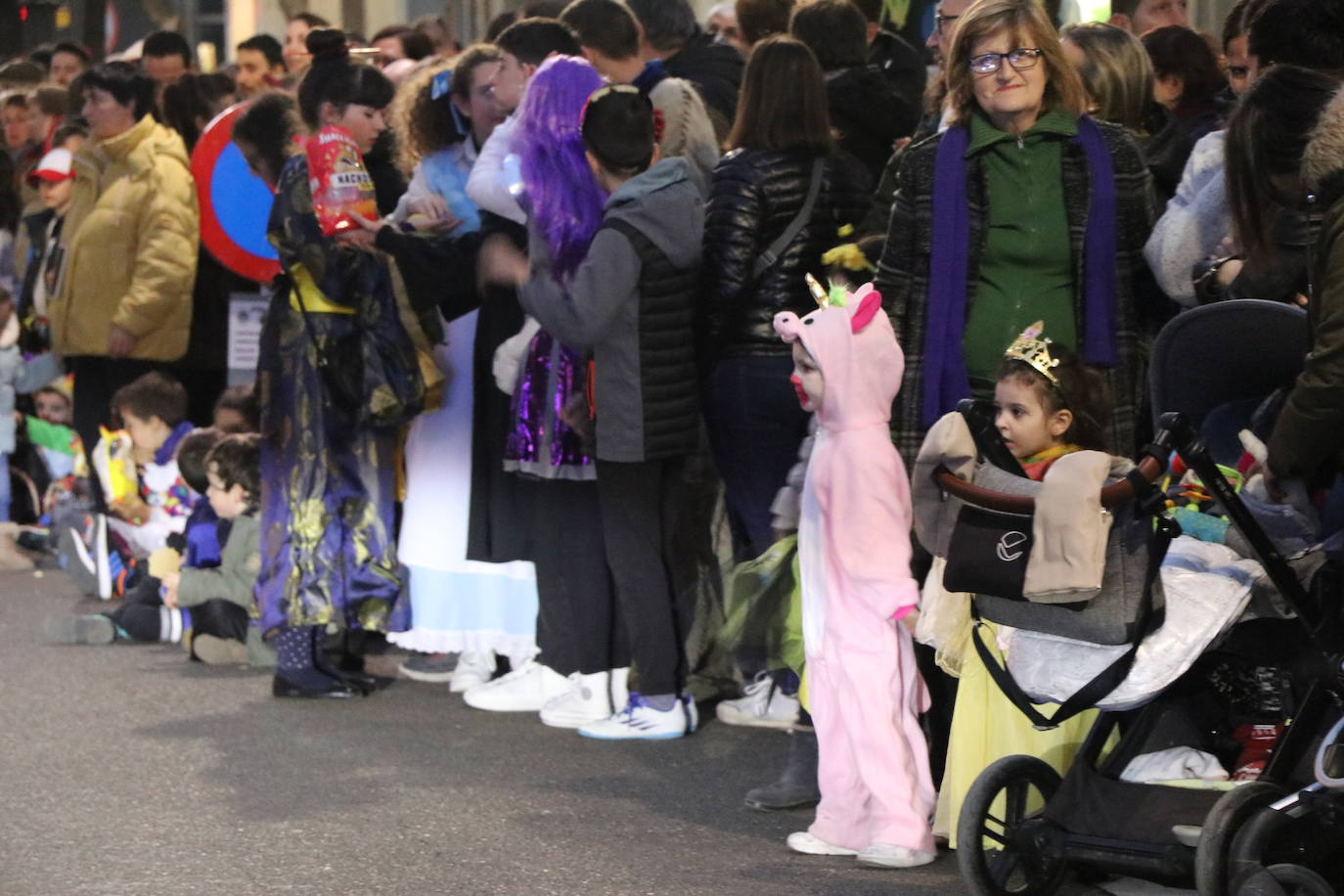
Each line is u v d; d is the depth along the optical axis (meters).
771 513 8.44
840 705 7.29
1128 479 5.97
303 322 9.84
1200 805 6.26
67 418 15.21
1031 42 7.24
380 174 10.03
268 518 10.02
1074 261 7.40
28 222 15.19
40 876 7.20
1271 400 6.50
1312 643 6.24
